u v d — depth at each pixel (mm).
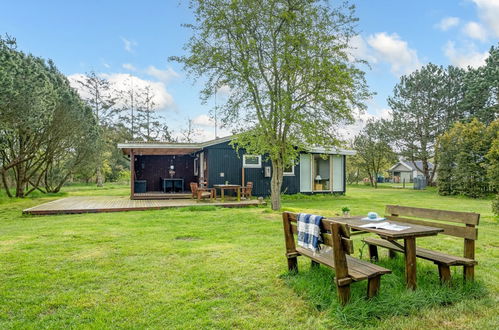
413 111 24719
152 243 5027
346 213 4262
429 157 24641
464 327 2387
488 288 3139
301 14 8625
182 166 16906
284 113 8539
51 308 2715
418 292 2861
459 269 3721
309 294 2912
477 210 10758
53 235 5621
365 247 4809
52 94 12367
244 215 8203
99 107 27922
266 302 2822
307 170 15492
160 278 3434
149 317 2543
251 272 3609
